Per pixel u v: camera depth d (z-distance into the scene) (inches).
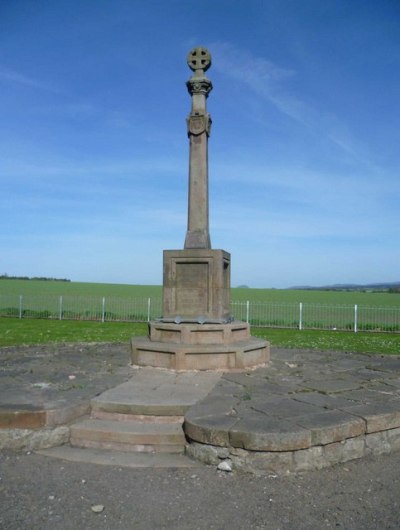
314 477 186.5
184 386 271.4
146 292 2111.2
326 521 153.5
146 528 147.8
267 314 1318.9
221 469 191.0
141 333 735.1
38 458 201.9
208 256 343.3
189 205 361.4
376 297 2127.2
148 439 211.6
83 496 167.6
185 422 209.2
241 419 207.9
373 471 193.6
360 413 217.3
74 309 1294.3
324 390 267.1
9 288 2196.1
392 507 163.2
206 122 363.3
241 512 158.6
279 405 232.5
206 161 365.7
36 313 1112.8
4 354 390.9
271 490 175.2
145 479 182.4
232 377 299.3
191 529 148.0
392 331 868.6
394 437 218.2
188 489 174.6
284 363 357.1
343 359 379.6
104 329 811.4
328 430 196.2
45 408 218.7
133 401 235.9
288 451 189.0
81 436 217.2
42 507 159.3
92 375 300.4
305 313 1350.9
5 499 164.7
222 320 338.3
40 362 349.1
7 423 211.6
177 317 338.6
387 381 295.3
